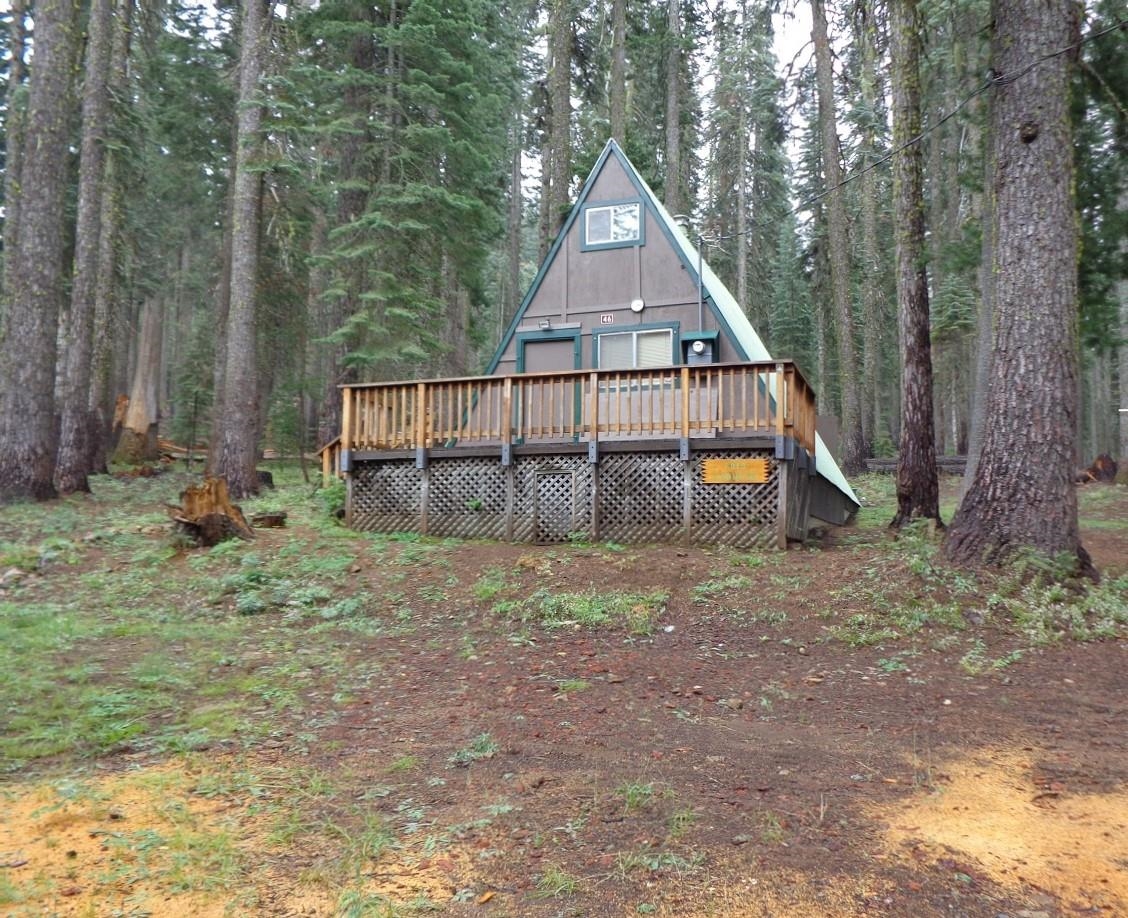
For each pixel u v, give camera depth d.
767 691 5.59
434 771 4.05
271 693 5.40
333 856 3.07
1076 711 5.01
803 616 7.31
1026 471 7.66
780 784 3.87
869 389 35.09
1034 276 7.77
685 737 4.61
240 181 15.79
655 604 7.76
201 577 8.91
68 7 13.77
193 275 31.09
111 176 19.38
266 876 2.91
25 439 13.39
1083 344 12.60
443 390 11.88
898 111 12.01
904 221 12.04
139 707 4.98
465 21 17.12
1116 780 3.88
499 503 11.41
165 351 40.78
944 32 16.16
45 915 2.61
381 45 17.08
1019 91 7.91
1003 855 3.11
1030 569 7.35
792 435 10.34
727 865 3.01
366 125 17.20
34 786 3.76
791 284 42.00
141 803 3.56
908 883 2.88
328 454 14.38
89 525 11.69
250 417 15.88
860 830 3.33
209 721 4.77
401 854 3.10
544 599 7.96
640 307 14.45
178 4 20.67
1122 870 2.98
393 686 5.71
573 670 6.11
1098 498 18.14
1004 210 8.00
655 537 10.58
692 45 26.22
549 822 3.41
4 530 10.99
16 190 17.09
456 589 8.48
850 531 13.46
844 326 23.31
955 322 26.28
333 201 21.20
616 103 22.81
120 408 26.31
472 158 18.00
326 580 8.87
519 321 15.34
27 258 13.53
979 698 5.33
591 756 4.27
